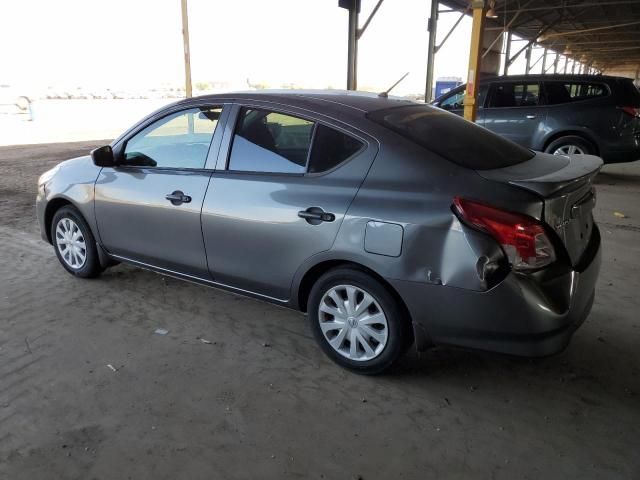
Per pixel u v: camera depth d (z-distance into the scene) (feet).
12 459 7.96
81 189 13.79
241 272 11.18
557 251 8.66
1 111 73.36
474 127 11.25
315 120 10.23
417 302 8.95
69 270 14.96
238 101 11.37
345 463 7.97
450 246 8.49
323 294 10.23
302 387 9.87
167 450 8.20
